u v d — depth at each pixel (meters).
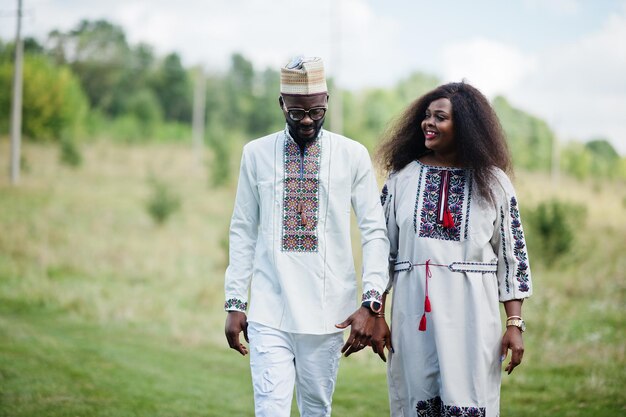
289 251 3.72
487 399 3.70
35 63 37.12
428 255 3.72
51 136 34.22
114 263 14.32
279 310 3.73
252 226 3.88
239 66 55.16
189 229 18.83
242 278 3.80
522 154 39.84
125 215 19.97
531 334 8.95
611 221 19.59
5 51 41.00
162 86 52.56
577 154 40.81
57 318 10.44
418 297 3.76
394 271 3.91
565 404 5.96
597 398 6.10
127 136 39.19
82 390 6.41
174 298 12.10
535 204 16.66
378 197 3.82
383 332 3.83
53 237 16.09
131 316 10.66
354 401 6.36
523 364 7.59
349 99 46.38
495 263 3.79
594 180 32.75
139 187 24.92
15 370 6.90
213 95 52.25
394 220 3.91
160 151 35.56
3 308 10.91
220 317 10.95
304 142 3.75
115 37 53.34
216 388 6.89
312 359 3.76
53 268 13.69
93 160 30.30
